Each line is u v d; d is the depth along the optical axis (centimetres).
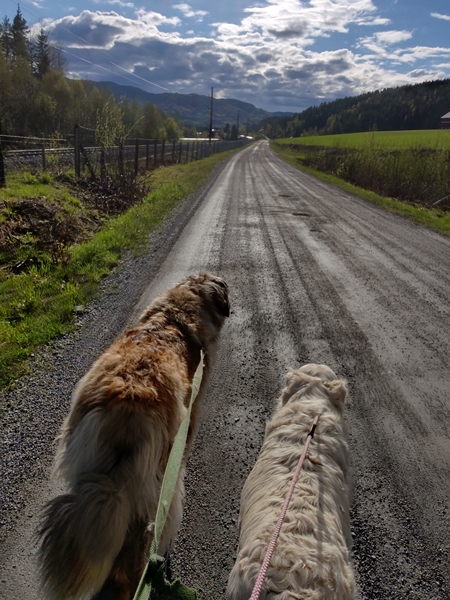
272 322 458
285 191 1447
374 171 1748
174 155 2555
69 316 437
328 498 159
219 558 206
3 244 596
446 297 548
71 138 1644
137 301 483
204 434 289
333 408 222
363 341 426
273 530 141
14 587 184
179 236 775
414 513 236
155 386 184
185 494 241
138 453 165
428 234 899
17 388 318
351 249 747
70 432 179
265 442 199
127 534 160
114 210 976
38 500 226
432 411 326
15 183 902
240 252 695
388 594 193
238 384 347
